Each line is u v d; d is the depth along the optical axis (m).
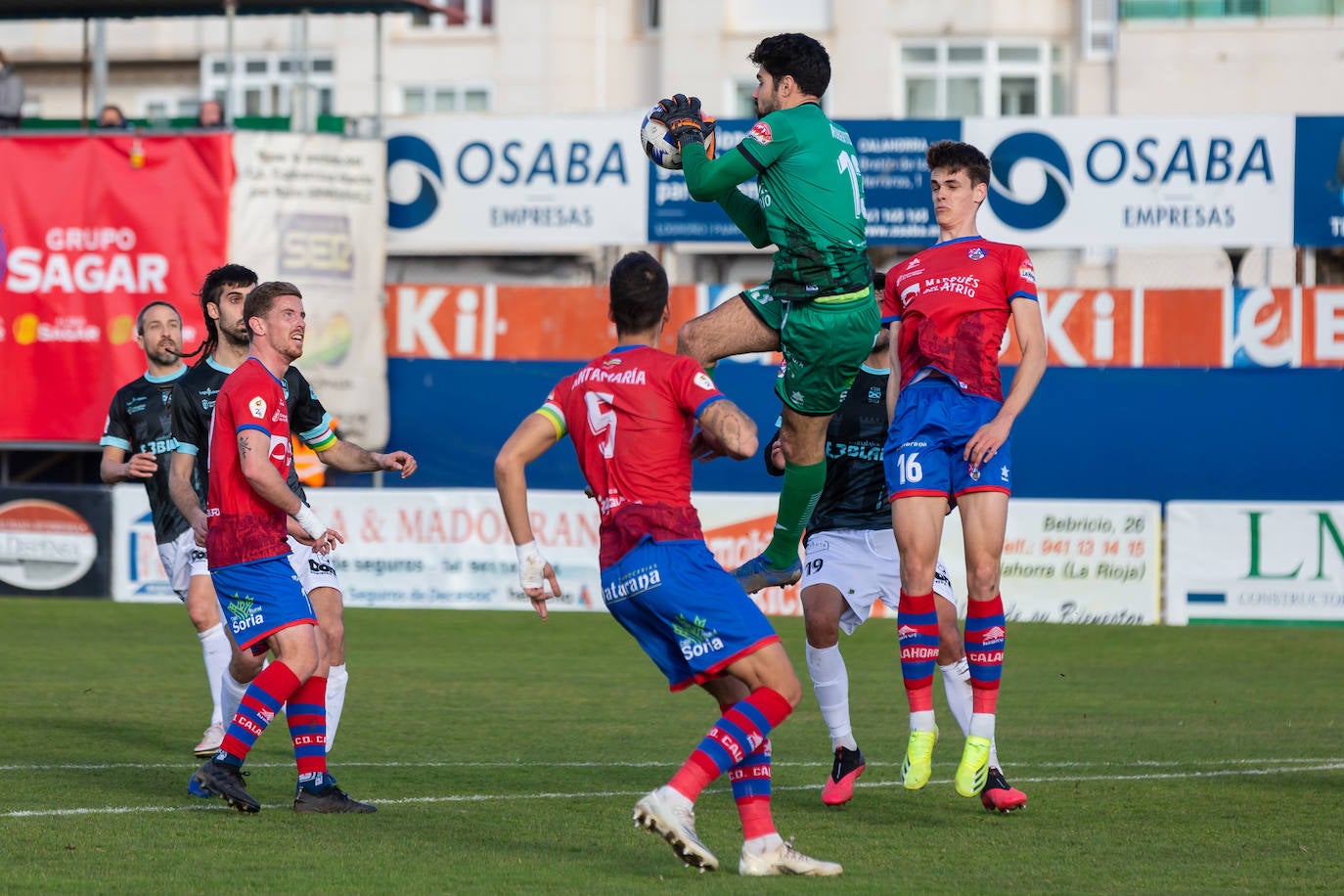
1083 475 59.50
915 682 23.92
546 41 94.31
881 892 19.16
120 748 29.92
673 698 38.31
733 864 20.89
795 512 23.06
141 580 59.12
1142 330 62.34
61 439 62.22
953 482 24.08
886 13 90.06
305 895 18.75
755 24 91.12
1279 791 26.53
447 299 65.06
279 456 23.75
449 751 30.31
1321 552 54.53
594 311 64.50
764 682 19.50
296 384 26.97
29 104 101.12
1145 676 43.66
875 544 26.73
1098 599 55.34
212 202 61.59
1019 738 32.72
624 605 19.89
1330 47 84.88
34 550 59.66
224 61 99.00
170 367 31.39
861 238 22.05
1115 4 87.62
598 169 64.44
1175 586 55.28
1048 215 62.62
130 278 61.94
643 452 19.61
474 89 95.56
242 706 23.66
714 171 21.62
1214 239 62.06
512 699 37.97
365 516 57.97
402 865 20.44
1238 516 54.94
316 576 27.20
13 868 20.05
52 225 62.19
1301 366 61.28
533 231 64.94
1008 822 24.03
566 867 20.44
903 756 30.39
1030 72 89.75
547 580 20.14
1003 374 60.66
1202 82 86.06
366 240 64.19
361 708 36.34
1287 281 68.69
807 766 29.30
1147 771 28.59
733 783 20.20
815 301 21.73
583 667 44.41
